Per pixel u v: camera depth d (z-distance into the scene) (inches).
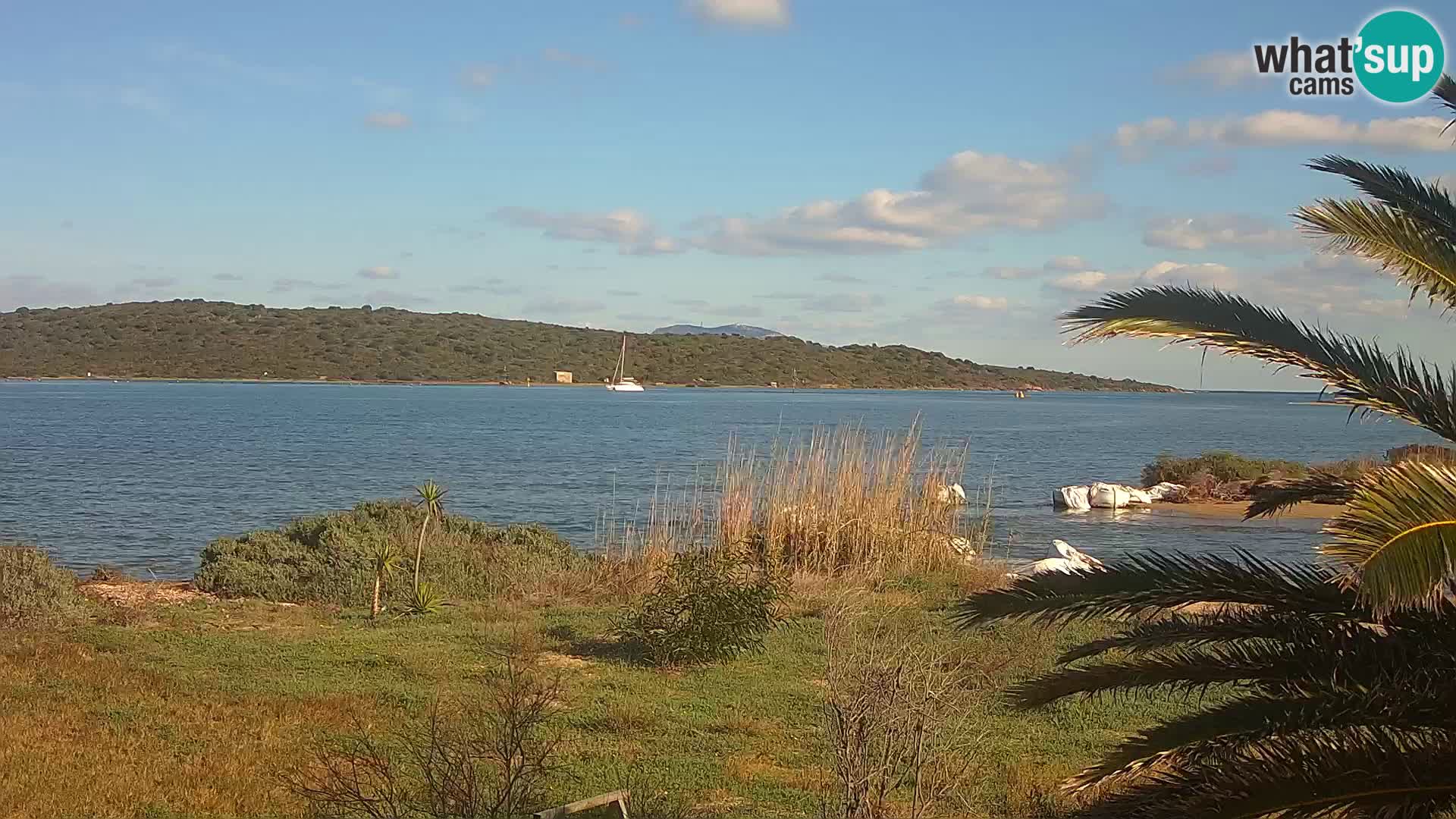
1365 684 186.1
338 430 2977.4
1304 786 176.2
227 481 1605.6
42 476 1619.1
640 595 596.1
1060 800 304.2
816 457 783.1
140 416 3577.8
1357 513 146.1
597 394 7160.4
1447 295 184.1
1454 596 191.3
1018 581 223.9
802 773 345.4
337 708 410.3
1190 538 1093.8
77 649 503.5
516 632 540.4
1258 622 207.0
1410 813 172.6
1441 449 196.4
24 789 314.7
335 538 733.3
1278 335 185.2
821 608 586.9
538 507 1317.7
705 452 2233.0
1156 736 200.2
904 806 295.9
